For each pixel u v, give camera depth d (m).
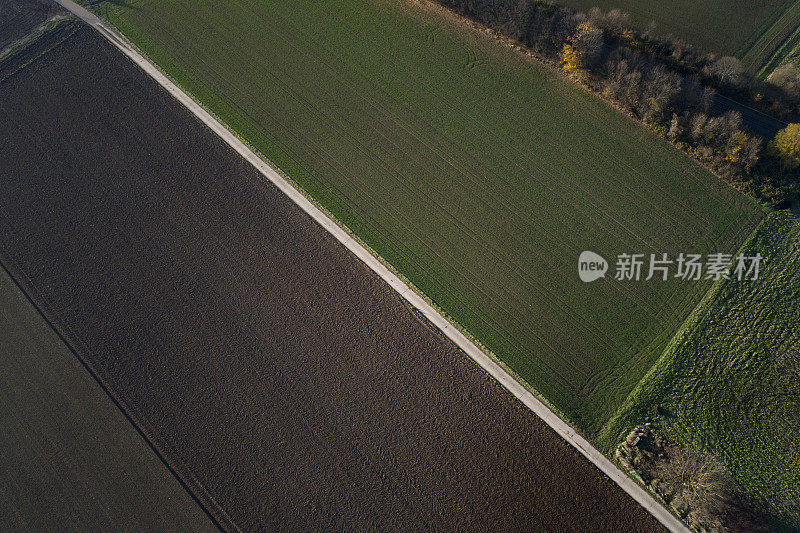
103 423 28.27
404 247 32.06
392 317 29.95
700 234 31.44
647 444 26.08
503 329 29.45
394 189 34.00
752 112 34.91
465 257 31.59
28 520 26.27
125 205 34.38
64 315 31.17
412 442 26.94
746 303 29.06
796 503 24.19
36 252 33.22
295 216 33.34
